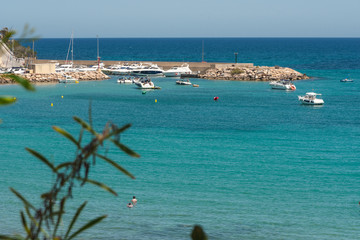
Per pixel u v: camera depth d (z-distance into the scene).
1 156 72.12
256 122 109.25
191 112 124.94
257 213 49.59
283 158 73.56
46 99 148.12
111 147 77.44
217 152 77.25
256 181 60.94
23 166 66.44
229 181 60.88
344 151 78.88
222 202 52.84
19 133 92.25
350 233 44.94
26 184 58.22
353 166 69.06
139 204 51.84
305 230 45.38
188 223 46.69
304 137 90.88
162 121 110.25
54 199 7.78
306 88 185.38
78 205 50.78
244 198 54.34
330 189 58.00
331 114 122.19
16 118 110.94
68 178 7.45
